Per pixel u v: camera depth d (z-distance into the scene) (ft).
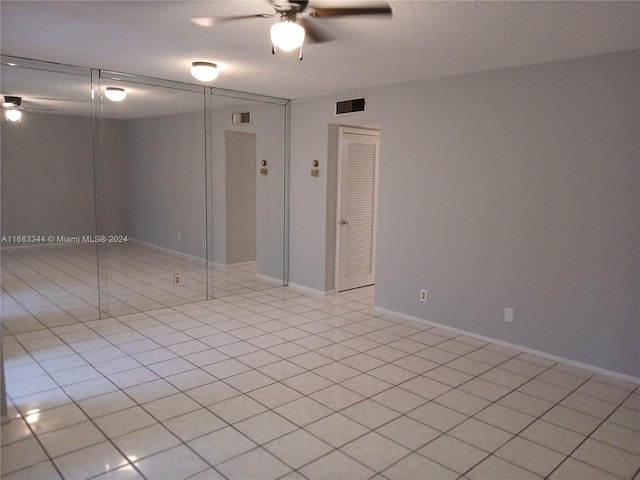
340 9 8.16
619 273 11.27
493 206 13.42
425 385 10.91
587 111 11.48
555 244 12.27
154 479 7.30
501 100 13.01
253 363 12.01
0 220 14.53
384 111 15.99
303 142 18.98
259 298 18.45
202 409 9.57
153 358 12.20
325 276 18.92
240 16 8.56
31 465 7.60
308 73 14.11
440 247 14.82
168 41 11.00
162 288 18.12
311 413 9.50
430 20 8.98
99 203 16.28
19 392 10.18
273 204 20.52
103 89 15.29
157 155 17.48
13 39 10.99
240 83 15.97
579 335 12.02
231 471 7.55
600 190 11.41
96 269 16.69
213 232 19.69
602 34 9.70
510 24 9.14
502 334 13.55
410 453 8.18
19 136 14.32
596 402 10.21
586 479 7.56
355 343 13.61
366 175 19.86
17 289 15.37
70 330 14.25
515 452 8.29
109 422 9.00
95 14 9.15
